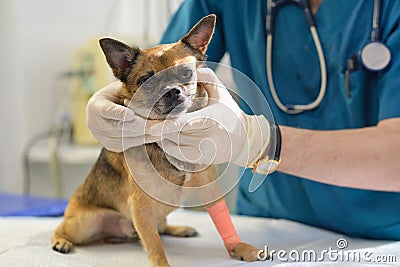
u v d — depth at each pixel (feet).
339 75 3.79
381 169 3.02
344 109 3.80
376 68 3.53
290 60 4.06
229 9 4.22
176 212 4.47
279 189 4.07
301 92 4.02
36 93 7.64
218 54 4.32
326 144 3.07
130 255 3.18
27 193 7.40
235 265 2.81
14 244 3.35
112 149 3.01
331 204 3.73
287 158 3.04
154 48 3.09
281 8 4.07
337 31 3.83
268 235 3.61
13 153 7.45
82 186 3.77
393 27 3.58
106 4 8.20
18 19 7.29
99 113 2.81
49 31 7.75
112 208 3.59
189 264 2.88
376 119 3.72
